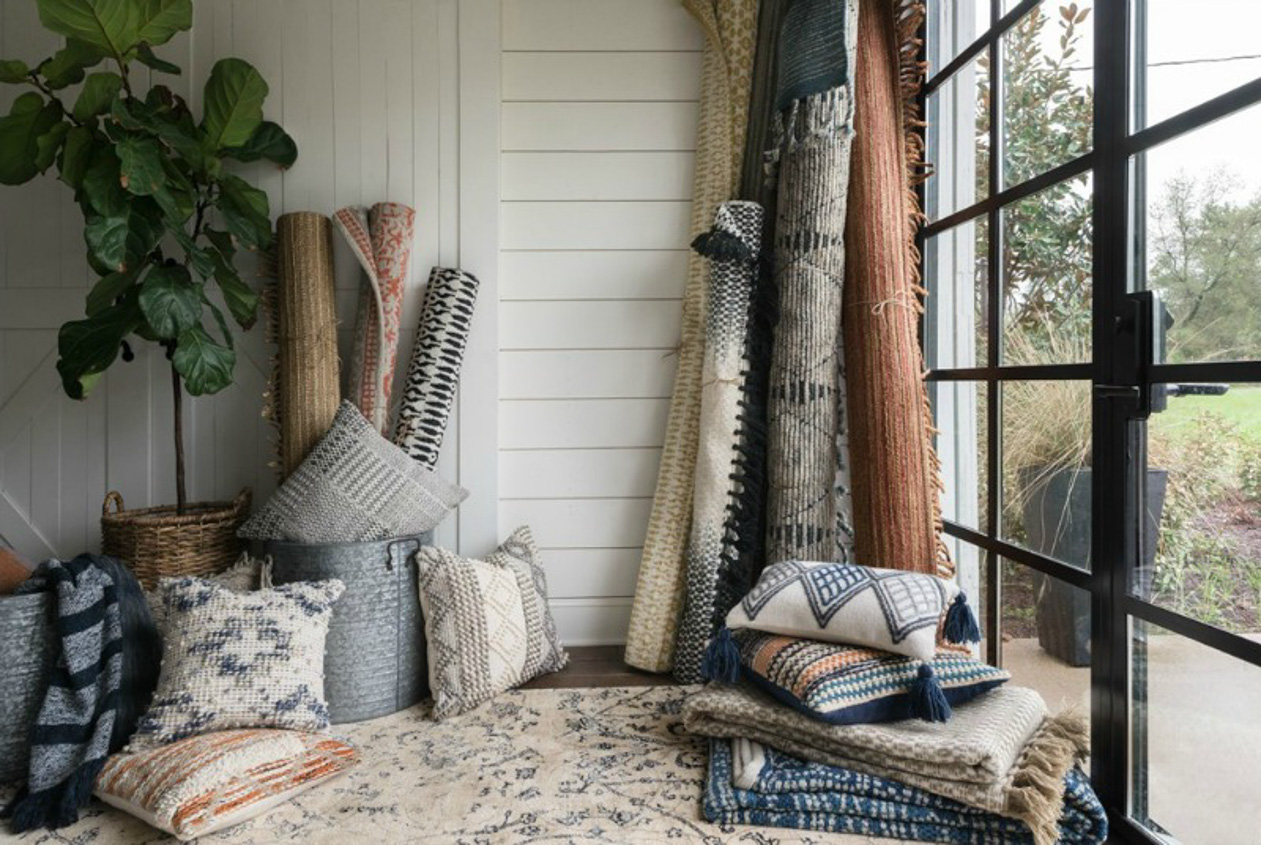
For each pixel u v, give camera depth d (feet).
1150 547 4.39
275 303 7.63
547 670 7.21
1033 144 5.59
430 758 5.53
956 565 6.77
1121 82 4.56
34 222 7.71
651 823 4.64
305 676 5.53
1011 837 4.34
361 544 6.42
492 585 6.77
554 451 8.14
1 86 7.66
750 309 7.15
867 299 6.57
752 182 7.47
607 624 8.18
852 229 6.72
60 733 4.98
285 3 7.82
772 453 6.89
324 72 7.86
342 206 7.89
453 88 7.90
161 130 6.28
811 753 4.91
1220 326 3.91
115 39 6.29
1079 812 4.38
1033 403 5.62
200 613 5.53
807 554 6.68
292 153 7.63
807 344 6.73
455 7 7.88
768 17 7.48
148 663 5.68
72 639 5.19
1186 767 4.13
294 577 6.43
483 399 7.93
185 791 4.43
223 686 5.24
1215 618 3.92
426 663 6.81
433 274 7.75
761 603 5.40
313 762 5.10
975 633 5.19
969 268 6.54
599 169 8.08
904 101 7.14
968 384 6.54
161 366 7.78
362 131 7.88
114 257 5.93
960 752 4.37
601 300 8.12
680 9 8.05
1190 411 4.08
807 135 6.62
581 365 8.13
